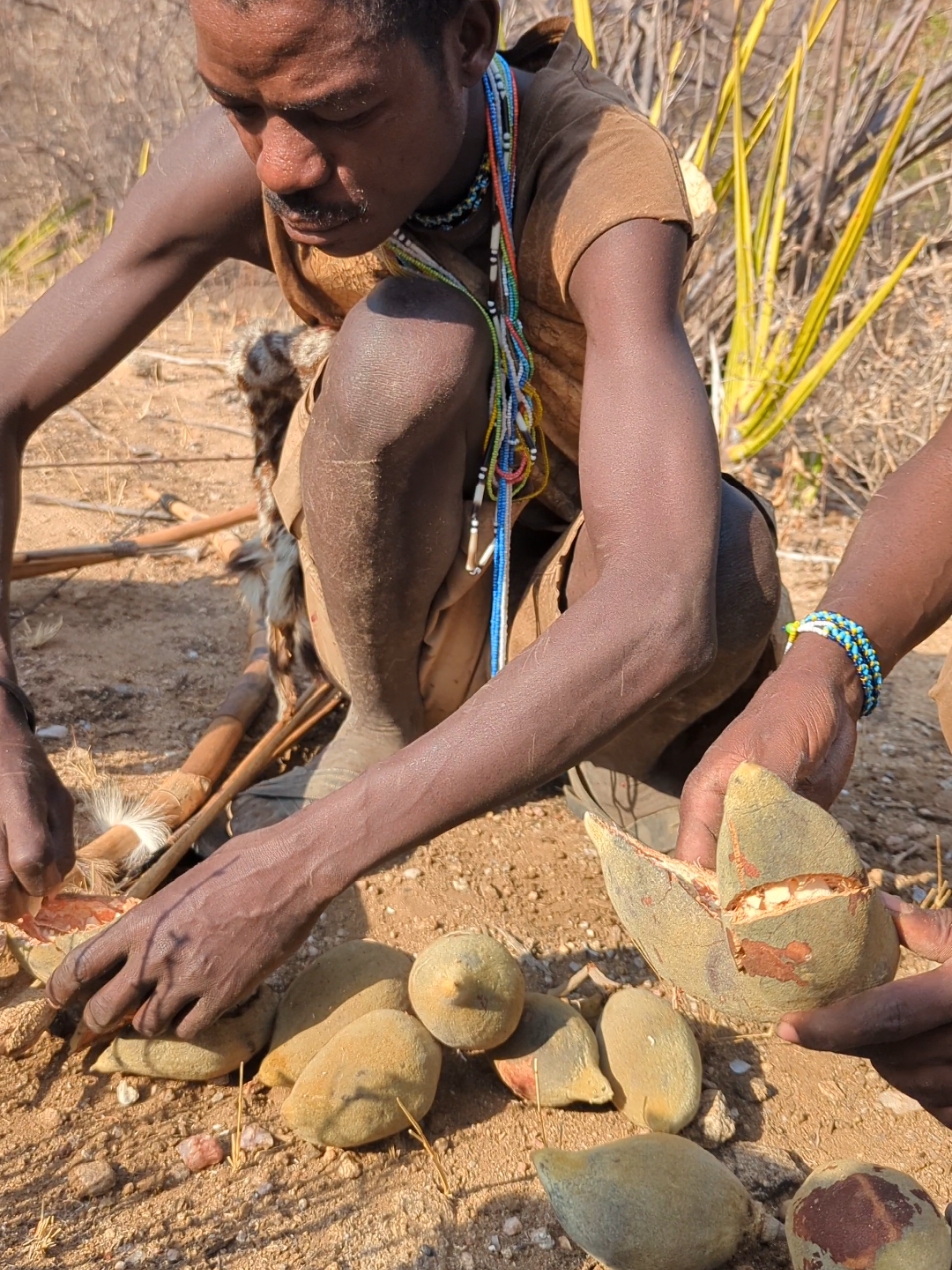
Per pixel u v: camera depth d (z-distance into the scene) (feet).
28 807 5.10
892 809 7.61
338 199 4.60
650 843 6.56
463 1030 4.90
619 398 4.87
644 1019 5.20
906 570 4.53
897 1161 5.19
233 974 4.78
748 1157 5.11
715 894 3.89
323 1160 4.94
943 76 12.82
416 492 5.68
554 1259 4.65
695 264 6.01
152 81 18.81
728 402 12.01
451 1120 5.15
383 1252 4.62
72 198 18.20
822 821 3.59
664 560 4.68
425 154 4.61
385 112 4.40
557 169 5.25
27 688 7.73
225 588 9.29
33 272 16.06
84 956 4.87
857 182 12.82
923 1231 4.14
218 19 4.14
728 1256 4.48
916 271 12.05
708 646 4.73
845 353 12.16
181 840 6.17
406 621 6.15
